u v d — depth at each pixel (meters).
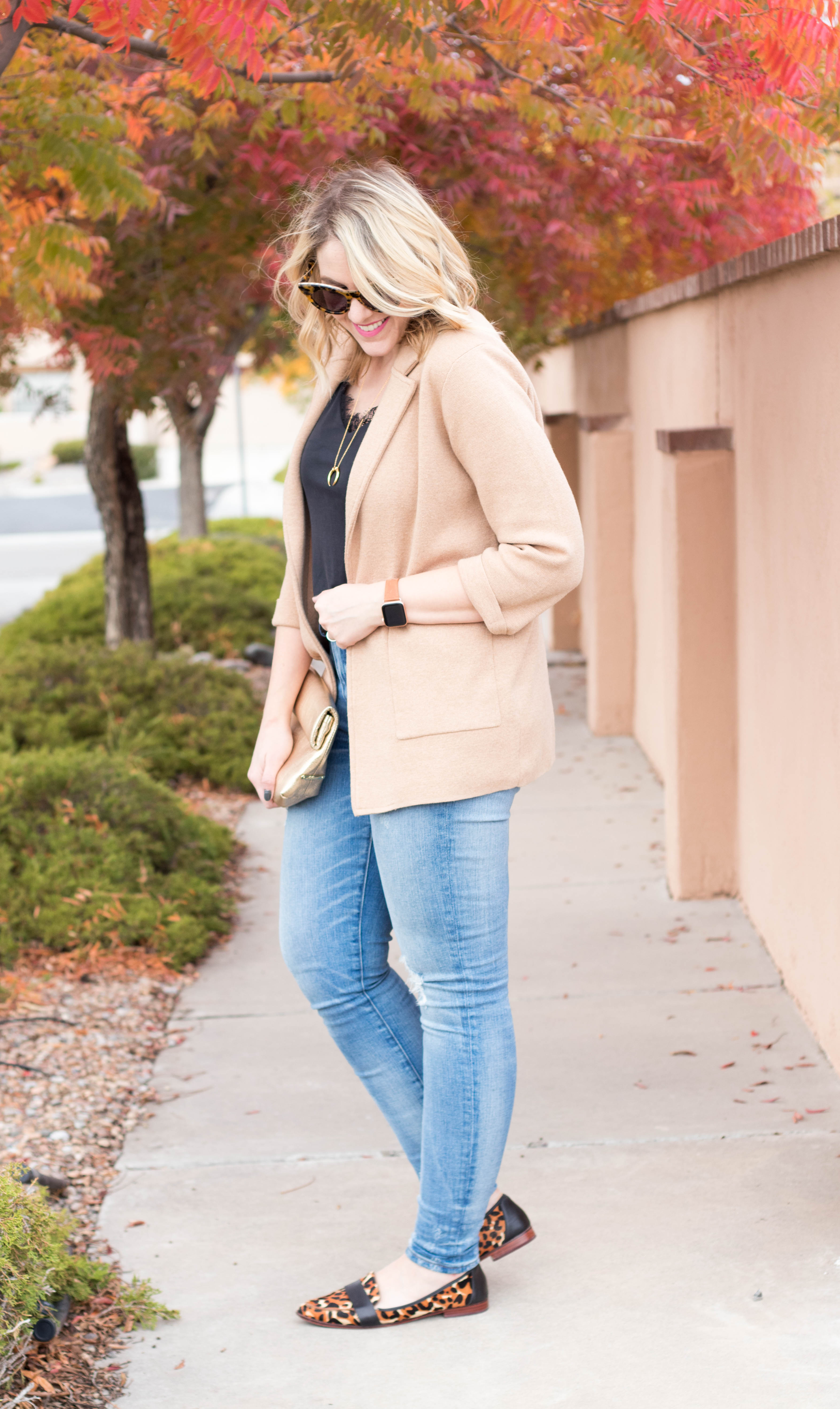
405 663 2.31
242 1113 3.54
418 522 2.31
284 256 3.24
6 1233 2.43
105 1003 4.25
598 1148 3.23
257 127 4.70
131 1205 3.08
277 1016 4.21
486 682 2.33
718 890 5.10
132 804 5.44
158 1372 2.45
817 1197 2.95
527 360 10.14
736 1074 3.60
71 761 5.65
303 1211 3.03
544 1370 2.40
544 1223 2.90
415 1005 2.61
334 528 2.40
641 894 5.21
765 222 6.56
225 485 37.69
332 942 2.51
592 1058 3.76
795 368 3.78
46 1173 3.12
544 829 6.15
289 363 17.80
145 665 8.01
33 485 43.31
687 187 5.92
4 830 5.20
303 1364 2.46
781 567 4.06
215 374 6.73
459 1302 2.56
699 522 4.82
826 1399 2.28
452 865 2.34
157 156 5.57
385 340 2.31
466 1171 2.46
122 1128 3.46
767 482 4.21
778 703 4.19
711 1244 2.78
